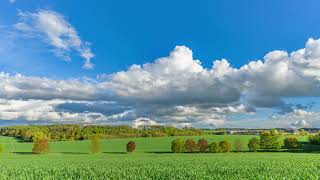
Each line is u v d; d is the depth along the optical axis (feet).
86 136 536.83
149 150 397.39
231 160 196.54
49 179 104.68
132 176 105.09
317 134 424.46
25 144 473.26
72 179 104.06
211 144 348.18
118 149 413.39
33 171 133.80
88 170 131.95
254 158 220.02
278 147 360.89
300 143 388.37
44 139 370.53
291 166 140.36
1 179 106.73
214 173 113.39
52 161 216.33
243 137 477.36
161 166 148.46
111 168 140.26
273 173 108.99
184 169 128.88
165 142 463.83
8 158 268.00
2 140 514.27
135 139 505.66
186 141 361.30
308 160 189.26
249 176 101.04
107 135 542.98
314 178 94.02
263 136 365.20
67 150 408.46
